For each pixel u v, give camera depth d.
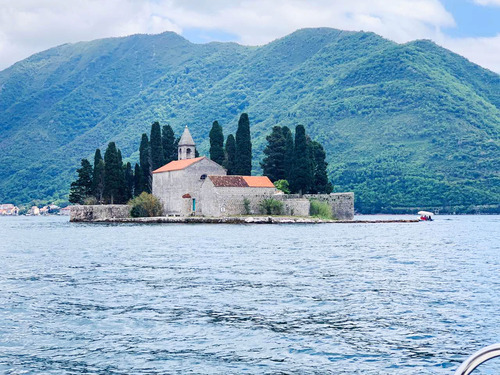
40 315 40.75
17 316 40.47
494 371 30.06
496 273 60.41
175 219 161.25
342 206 170.00
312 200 164.50
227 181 158.62
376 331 36.97
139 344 34.38
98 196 189.25
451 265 67.44
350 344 34.41
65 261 71.19
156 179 182.62
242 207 158.50
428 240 108.88
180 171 167.88
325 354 32.72
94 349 33.50
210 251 81.62
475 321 39.22
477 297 46.91
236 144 180.12
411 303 44.56
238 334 36.28
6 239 114.44
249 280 54.75
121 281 54.34
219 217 155.25
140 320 39.38
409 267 65.06
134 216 177.12
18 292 49.03
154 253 79.50
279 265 65.75
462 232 138.75
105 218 180.62
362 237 112.25
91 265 66.69
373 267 64.75
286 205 160.50
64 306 43.47
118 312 41.56
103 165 187.25
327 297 46.75
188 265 65.69
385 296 47.22
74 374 29.81
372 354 32.69
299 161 167.50
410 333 36.53
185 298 46.22
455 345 34.22
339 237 110.69
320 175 178.75
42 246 95.25
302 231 126.81
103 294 47.91
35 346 34.03
